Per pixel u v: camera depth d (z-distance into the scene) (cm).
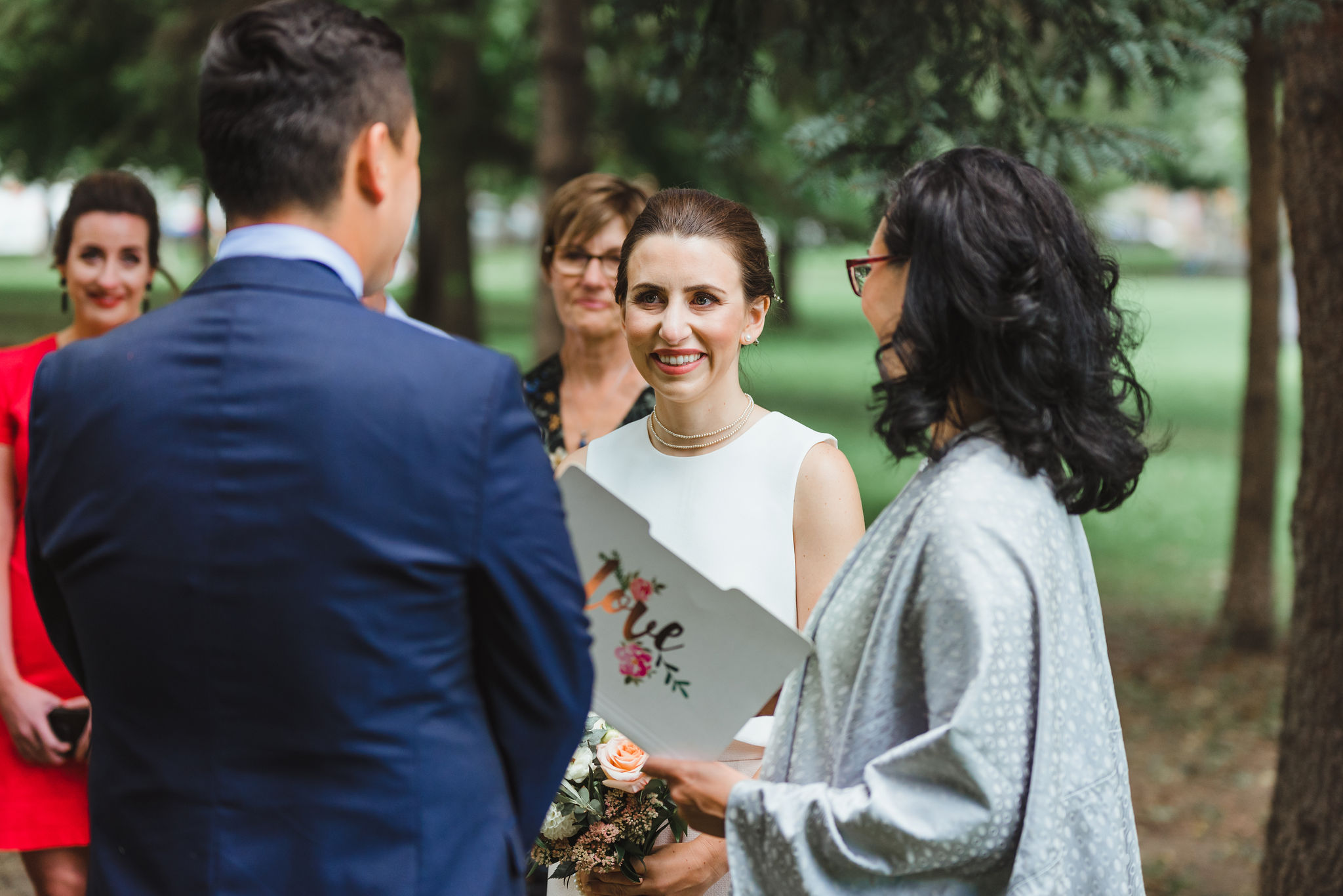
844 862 136
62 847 270
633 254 201
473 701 135
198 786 127
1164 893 400
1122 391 151
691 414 207
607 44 841
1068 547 142
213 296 133
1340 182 291
